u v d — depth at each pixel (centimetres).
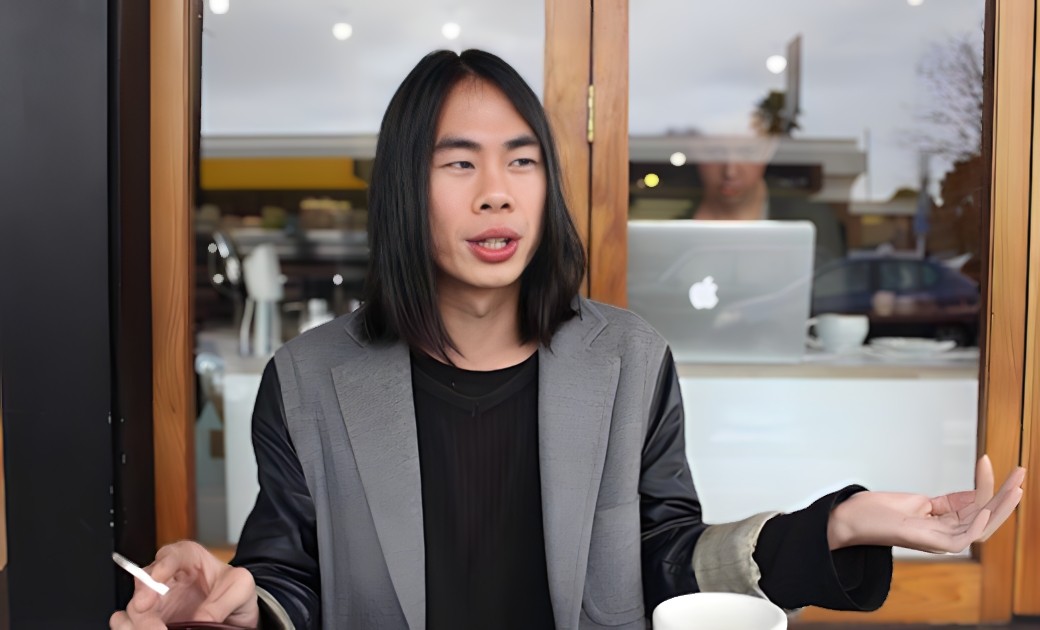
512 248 101
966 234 235
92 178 170
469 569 110
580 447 109
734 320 196
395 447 108
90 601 173
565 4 185
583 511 108
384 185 104
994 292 186
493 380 112
